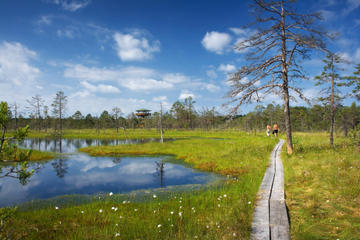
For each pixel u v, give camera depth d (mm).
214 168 14211
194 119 80000
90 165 16969
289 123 14164
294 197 6629
